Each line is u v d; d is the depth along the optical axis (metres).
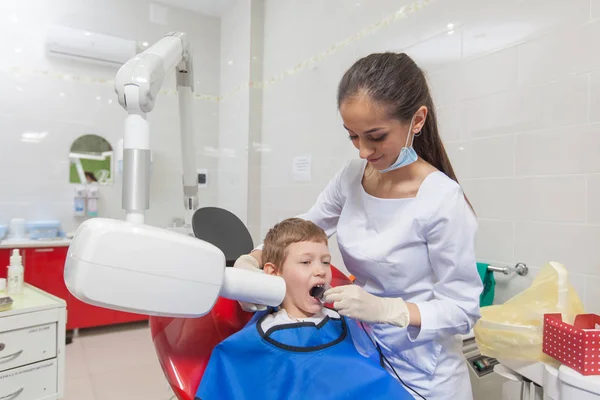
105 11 3.32
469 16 1.72
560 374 0.92
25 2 3.03
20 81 3.03
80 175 3.25
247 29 3.29
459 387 0.98
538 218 1.50
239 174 3.44
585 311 1.37
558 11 1.43
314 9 2.68
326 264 1.08
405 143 0.89
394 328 0.97
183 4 3.59
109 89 3.35
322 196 1.28
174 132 3.67
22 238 2.94
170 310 0.69
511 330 1.11
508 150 1.59
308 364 0.88
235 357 0.88
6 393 1.69
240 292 0.85
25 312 1.73
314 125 2.68
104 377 2.40
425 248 0.93
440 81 1.85
